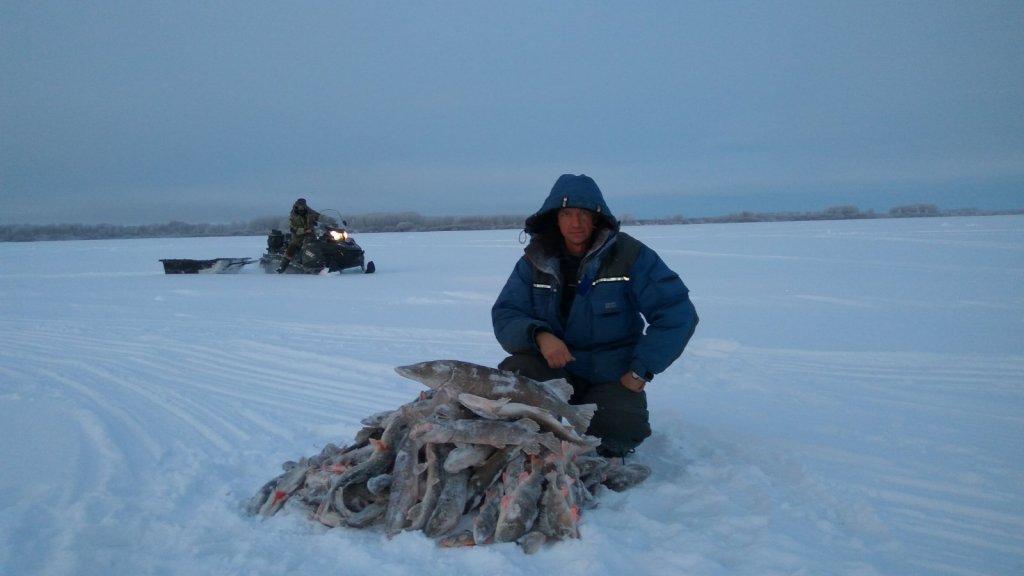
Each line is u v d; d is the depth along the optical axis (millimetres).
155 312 12547
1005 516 3537
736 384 6469
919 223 52156
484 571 2922
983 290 12789
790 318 10258
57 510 3709
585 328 4203
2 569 3059
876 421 5258
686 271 17797
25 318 12000
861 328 9328
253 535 3352
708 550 3074
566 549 3055
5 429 5316
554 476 3262
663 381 6605
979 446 4625
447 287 15664
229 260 21312
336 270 19859
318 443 4973
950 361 7309
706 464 4164
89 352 8719
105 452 4734
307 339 9312
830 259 20625
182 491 3973
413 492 3373
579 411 3676
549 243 4293
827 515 3490
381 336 9453
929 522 3469
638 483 3828
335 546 3193
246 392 6559
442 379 3551
